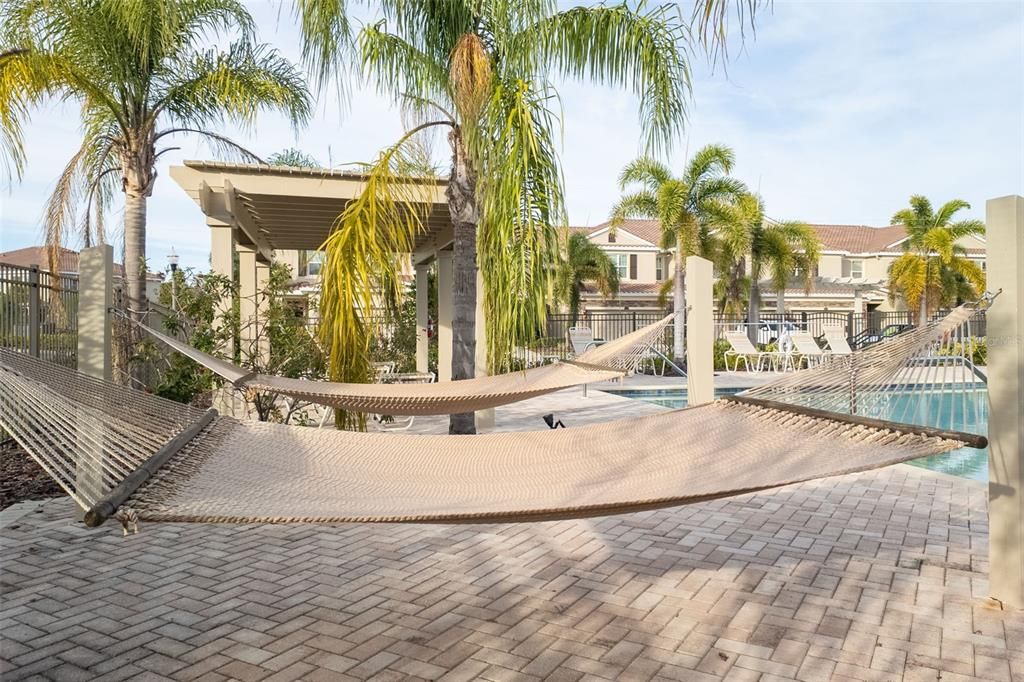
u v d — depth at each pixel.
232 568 4.19
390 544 4.66
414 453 3.57
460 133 6.65
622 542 4.68
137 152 8.54
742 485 2.61
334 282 6.14
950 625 3.32
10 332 6.61
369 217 6.22
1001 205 3.48
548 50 6.30
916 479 6.62
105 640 3.21
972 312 3.46
